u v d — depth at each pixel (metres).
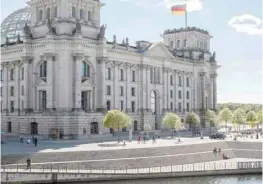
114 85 140.88
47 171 74.31
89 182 74.88
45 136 122.44
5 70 142.12
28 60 130.75
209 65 191.25
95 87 132.12
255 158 107.38
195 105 182.88
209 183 77.50
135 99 150.62
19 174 71.75
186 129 168.75
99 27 136.12
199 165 92.75
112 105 140.25
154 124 156.88
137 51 152.00
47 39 123.56
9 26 172.38
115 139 118.94
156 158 91.69
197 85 184.62
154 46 156.25
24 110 131.50
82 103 130.88
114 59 140.62
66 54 124.25
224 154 105.81
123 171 80.75
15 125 134.50
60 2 127.38
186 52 185.12
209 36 196.25
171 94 169.50
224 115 169.75
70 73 125.19
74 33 124.69
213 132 157.12
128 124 112.44
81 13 133.38
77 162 82.00
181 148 100.75
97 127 128.00
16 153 82.75
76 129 120.94
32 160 81.31
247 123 193.25
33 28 133.25
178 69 172.62
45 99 128.62
